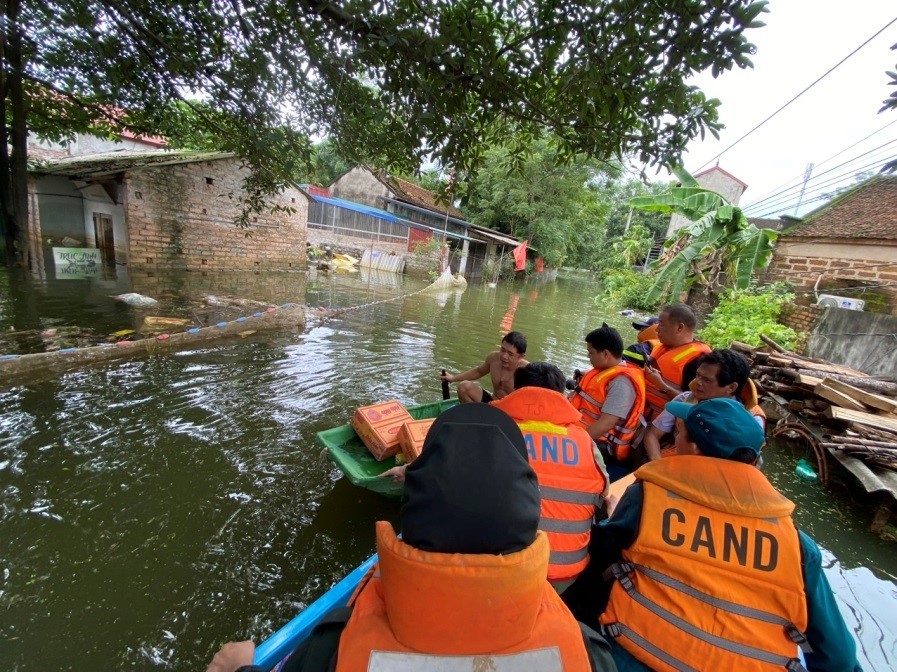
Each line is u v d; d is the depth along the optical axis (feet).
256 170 28.09
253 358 20.95
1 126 30.40
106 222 43.62
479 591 2.57
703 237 34.50
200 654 7.41
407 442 11.26
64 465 11.56
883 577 11.08
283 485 11.85
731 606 4.11
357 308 36.50
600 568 5.58
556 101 11.03
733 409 4.80
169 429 13.79
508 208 92.12
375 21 10.40
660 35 8.47
